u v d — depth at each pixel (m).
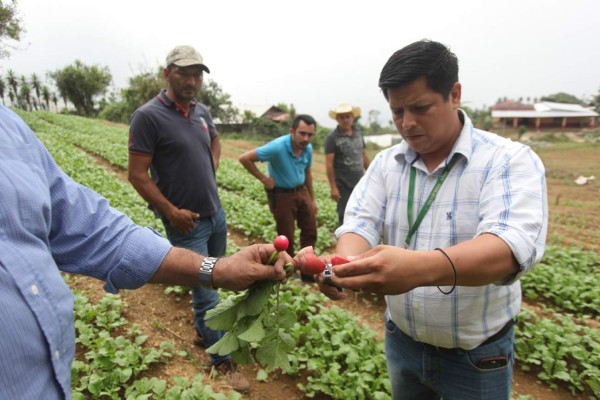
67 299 1.32
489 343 2.04
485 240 1.55
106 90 67.44
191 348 4.41
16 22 20.23
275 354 1.76
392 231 2.21
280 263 1.74
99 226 1.59
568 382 4.41
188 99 3.54
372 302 5.99
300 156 5.58
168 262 1.67
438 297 1.99
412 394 2.55
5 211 1.17
